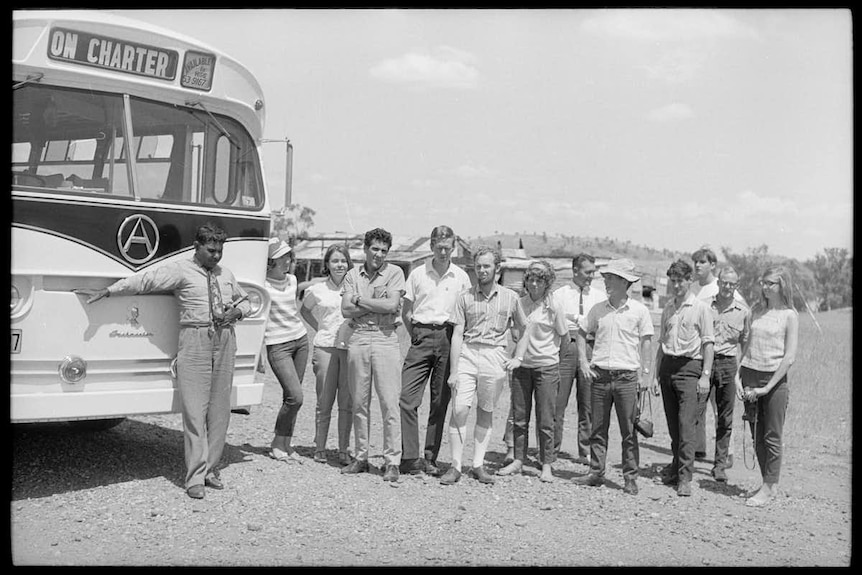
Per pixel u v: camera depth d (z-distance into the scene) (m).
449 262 8.24
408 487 7.93
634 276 8.16
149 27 7.30
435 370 8.27
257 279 8.06
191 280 7.22
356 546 6.36
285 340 8.34
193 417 7.20
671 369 8.36
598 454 8.34
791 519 7.67
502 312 8.22
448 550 6.39
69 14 6.84
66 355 6.80
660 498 8.13
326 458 8.72
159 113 7.41
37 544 6.03
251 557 6.00
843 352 20.28
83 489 7.25
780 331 7.96
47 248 6.69
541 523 7.19
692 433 8.30
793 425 12.41
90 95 7.01
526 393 8.62
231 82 7.89
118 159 7.12
